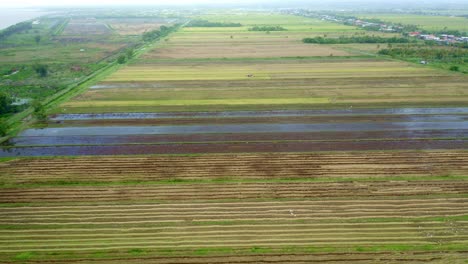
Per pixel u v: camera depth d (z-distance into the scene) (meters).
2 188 35.84
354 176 37.91
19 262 26.91
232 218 31.64
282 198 34.31
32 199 34.19
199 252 27.88
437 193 35.00
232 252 27.89
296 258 27.38
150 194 34.94
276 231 30.11
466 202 33.69
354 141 45.56
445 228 30.52
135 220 31.41
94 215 32.00
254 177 37.78
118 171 38.94
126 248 28.25
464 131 48.31
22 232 30.00
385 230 30.23
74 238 29.36
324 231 30.14
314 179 37.38
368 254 27.73
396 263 26.89
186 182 36.84
